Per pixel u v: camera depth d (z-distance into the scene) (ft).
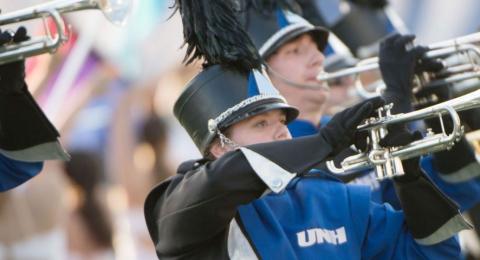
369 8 55.57
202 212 37.73
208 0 40.06
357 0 55.57
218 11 40.04
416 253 40.65
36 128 39.96
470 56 44.29
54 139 40.16
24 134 40.04
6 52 37.78
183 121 40.47
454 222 40.16
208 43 39.99
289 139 37.45
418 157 39.88
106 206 59.06
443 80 44.21
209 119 39.50
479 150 47.06
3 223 54.19
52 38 38.04
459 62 45.14
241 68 39.81
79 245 58.08
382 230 40.65
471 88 44.60
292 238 39.47
